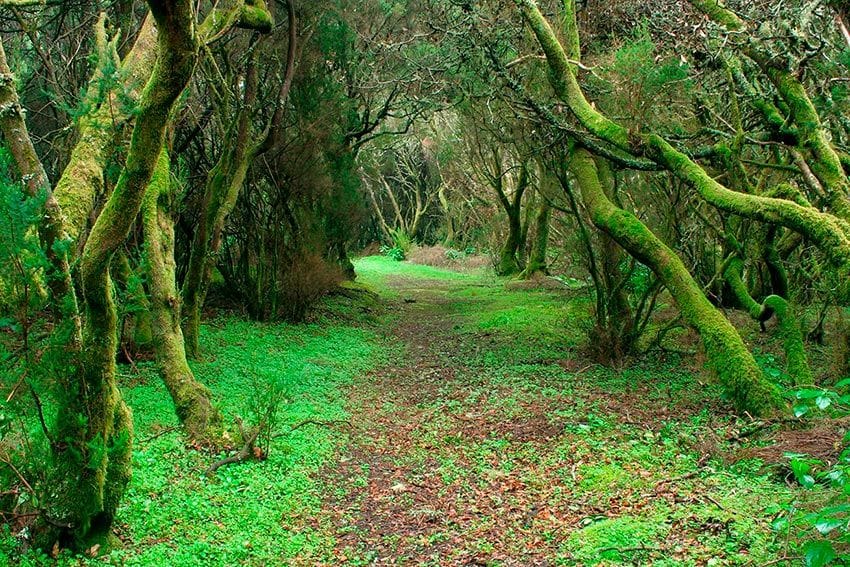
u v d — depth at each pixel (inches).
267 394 294.7
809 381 311.6
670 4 397.4
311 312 610.9
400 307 768.9
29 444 178.1
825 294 405.7
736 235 414.9
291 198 599.8
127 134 240.1
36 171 168.1
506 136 600.1
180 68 168.9
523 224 1076.5
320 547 209.6
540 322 573.6
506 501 238.7
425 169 1726.1
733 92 331.9
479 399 367.2
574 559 186.1
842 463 194.5
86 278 177.8
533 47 437.4
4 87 164.6
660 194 425.1
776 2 337.1
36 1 282.8
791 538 173.8
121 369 382.3
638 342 447.8
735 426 283.0
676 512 204.7
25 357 170.9
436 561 198.8
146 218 315.6
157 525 213.2
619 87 358.6
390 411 358.9
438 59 629.9
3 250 156.7
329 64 655.1
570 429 300.7
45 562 179.2
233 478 257.3
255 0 409.7
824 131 316.2
